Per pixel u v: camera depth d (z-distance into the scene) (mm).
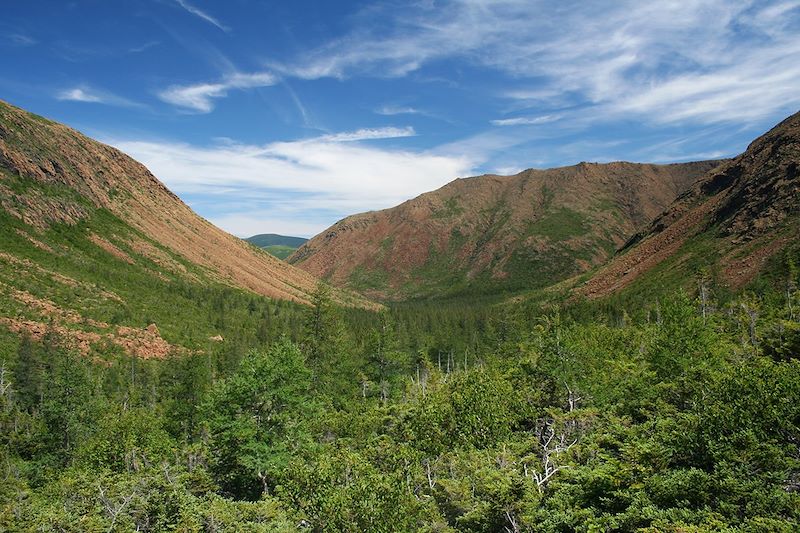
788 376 18344
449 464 24734
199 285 160625
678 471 16266
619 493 16391
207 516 20453
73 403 43344
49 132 183375
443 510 21047
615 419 26219
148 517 21031
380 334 59219
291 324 135250
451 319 140250
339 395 53500
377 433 35000
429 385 48312
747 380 18938
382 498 16875
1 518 20141
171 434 48438
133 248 161625
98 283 118875
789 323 31359
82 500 21688
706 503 15258
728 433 17516
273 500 23203
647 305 105812
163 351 96688
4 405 55500
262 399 29656
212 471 31844
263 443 28641
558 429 28125
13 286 95250
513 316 104312
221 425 29469
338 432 35688
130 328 99750
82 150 194875
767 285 91562
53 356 65375
